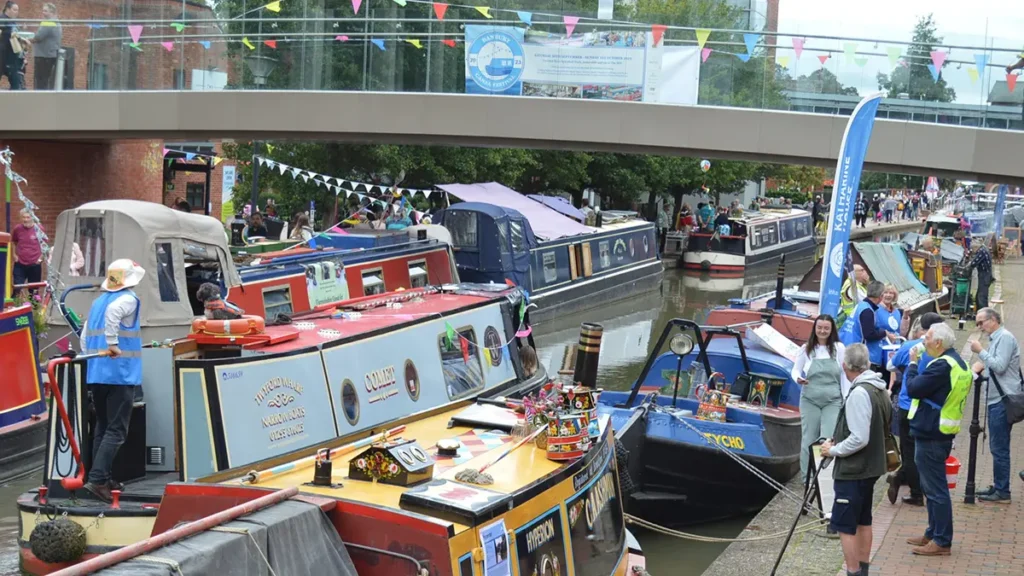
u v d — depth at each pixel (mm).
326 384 9078
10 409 12258
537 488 6969
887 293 13883
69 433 7492
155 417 8242
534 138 18969
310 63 19359
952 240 40344
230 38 19391
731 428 12305
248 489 6484
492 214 24531
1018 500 10992
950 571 8961
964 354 19703
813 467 9609
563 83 18797
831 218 13547
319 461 6680
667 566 11117
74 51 19391
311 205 27062
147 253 12062
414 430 8805
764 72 18078
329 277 16906
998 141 16844
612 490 8633
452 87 19125
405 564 6039
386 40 19172
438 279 20125
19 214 20766
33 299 14594
